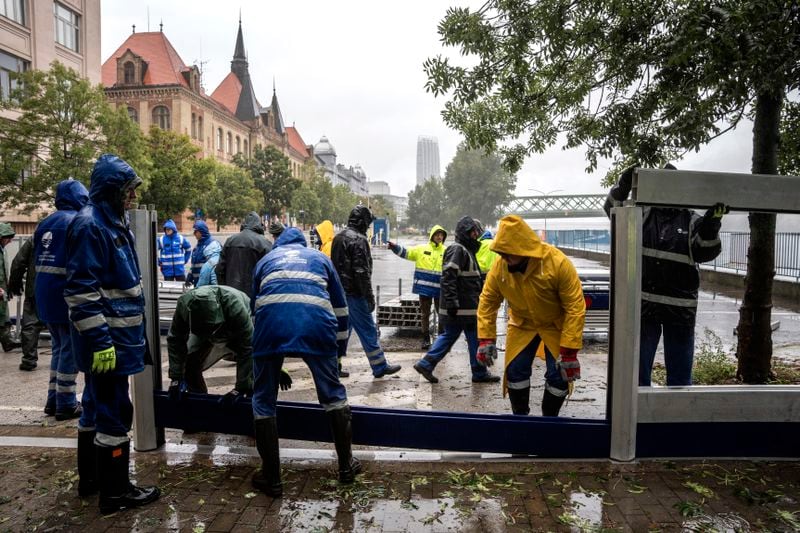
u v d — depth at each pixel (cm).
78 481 373
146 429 420
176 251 1611
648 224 430
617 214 375
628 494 344
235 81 8475
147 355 382
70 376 511
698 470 375
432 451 422
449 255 622
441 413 398
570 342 379
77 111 1955
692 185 370
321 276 369
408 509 330
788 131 666
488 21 611
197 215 3219
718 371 600
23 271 699
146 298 418
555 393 410
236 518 321
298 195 5984
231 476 379
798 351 815
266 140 8419
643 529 304
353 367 726
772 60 448
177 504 338
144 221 413
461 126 713
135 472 385
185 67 6300
